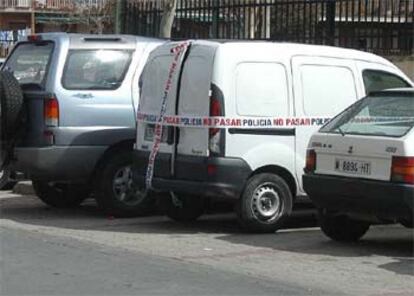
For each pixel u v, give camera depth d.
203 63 9.62
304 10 14.39
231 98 9.49
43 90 10.68
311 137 9.16
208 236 9.70
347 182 8.49
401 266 8.01
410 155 8.03
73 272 7.52
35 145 10.70
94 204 12.80
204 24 16.23
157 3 16.97
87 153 10.80
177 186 9.77
